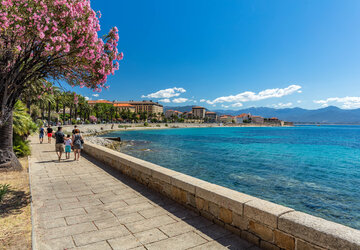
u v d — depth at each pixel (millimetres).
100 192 6117
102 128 77938
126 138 56500
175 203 5223
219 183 15117
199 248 3283
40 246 3316
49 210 4793
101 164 10344
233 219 3750
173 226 4031
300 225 2734
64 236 3648
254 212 3348
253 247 3305
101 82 6188
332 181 16203
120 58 6238
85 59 5559
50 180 7391
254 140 57250
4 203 5117
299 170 20156
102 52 5984
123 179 7574
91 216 4488
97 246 3342
